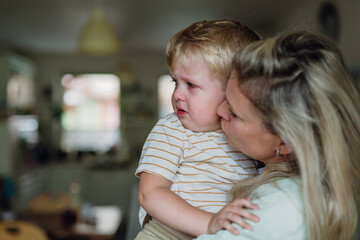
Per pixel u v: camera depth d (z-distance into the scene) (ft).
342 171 2.20
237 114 2.38
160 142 2.84
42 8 14.52
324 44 2.31
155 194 2.64
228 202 2.71
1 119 18.01
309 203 2.17
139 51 23.45
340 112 2.24
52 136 23.85
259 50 2.29
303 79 2.18
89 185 20.22
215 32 2.76
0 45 21.74
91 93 24.52
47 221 12.40
